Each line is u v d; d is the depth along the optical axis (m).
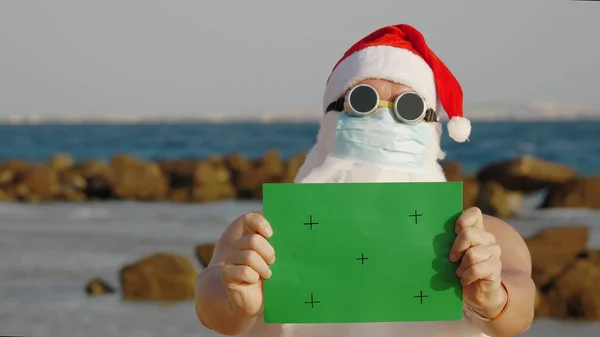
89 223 18.00
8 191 23.48
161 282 9.94
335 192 2.29
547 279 9.34
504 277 2.45
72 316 9.15
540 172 21.19
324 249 2.29
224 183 22.94
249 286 2.24
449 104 2.77
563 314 8.70
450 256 2.22
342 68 2.77
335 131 2.69
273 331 2.63
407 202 2.28
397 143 2.62
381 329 2.61
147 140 57.66
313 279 2.28
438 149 2.80
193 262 12.85
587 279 8.91
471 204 18.94
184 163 24.64
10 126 69.81
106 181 23.55
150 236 15.73
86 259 13.29
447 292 2.26
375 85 2.68
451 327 2.60
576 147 45.50
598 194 19.05
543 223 17.38
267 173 22.94
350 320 2.28
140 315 9.02
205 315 2.49
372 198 2.29
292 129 63.34
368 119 2.64
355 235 2.29
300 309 2.28
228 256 2.21
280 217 2.29
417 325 2.61
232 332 2.46
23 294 10.46
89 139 59.38
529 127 54.97
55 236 15.98
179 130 63.56
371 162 2.63
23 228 17.23
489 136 48.47
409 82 2.68
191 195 22.50
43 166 26.33
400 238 2.28
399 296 2.27
